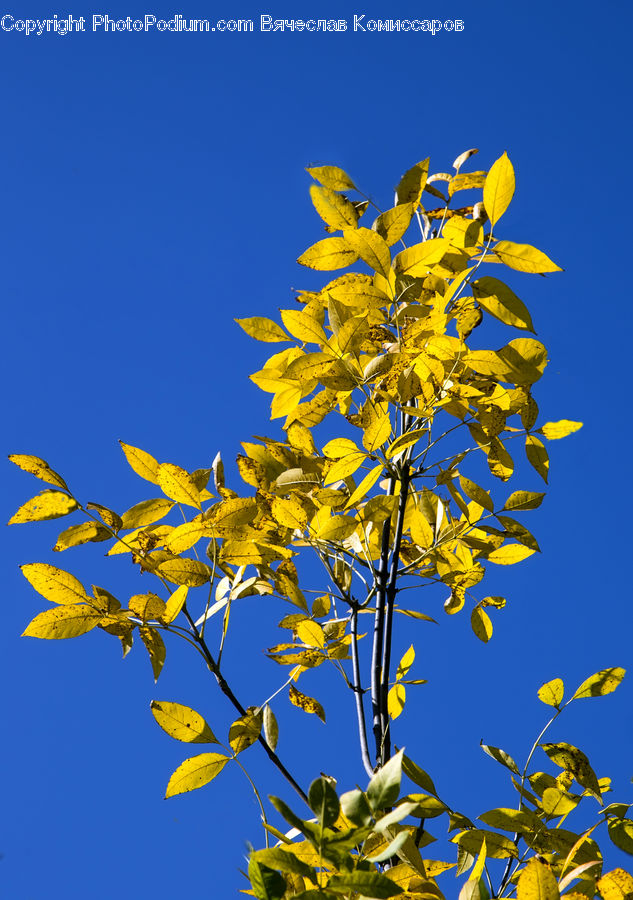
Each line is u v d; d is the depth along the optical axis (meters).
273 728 2.61
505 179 2.61
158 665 2.59
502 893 2.58
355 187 2.66
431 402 2.66
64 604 2.59
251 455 2.72
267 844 2.53
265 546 2.67
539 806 2.65
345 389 2.67
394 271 2.63
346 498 2.67
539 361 2.65
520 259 2.63
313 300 2.73
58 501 2.63
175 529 2.62
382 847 2.48
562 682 2.69
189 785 2.55
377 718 2.66
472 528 2.76
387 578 2.72
